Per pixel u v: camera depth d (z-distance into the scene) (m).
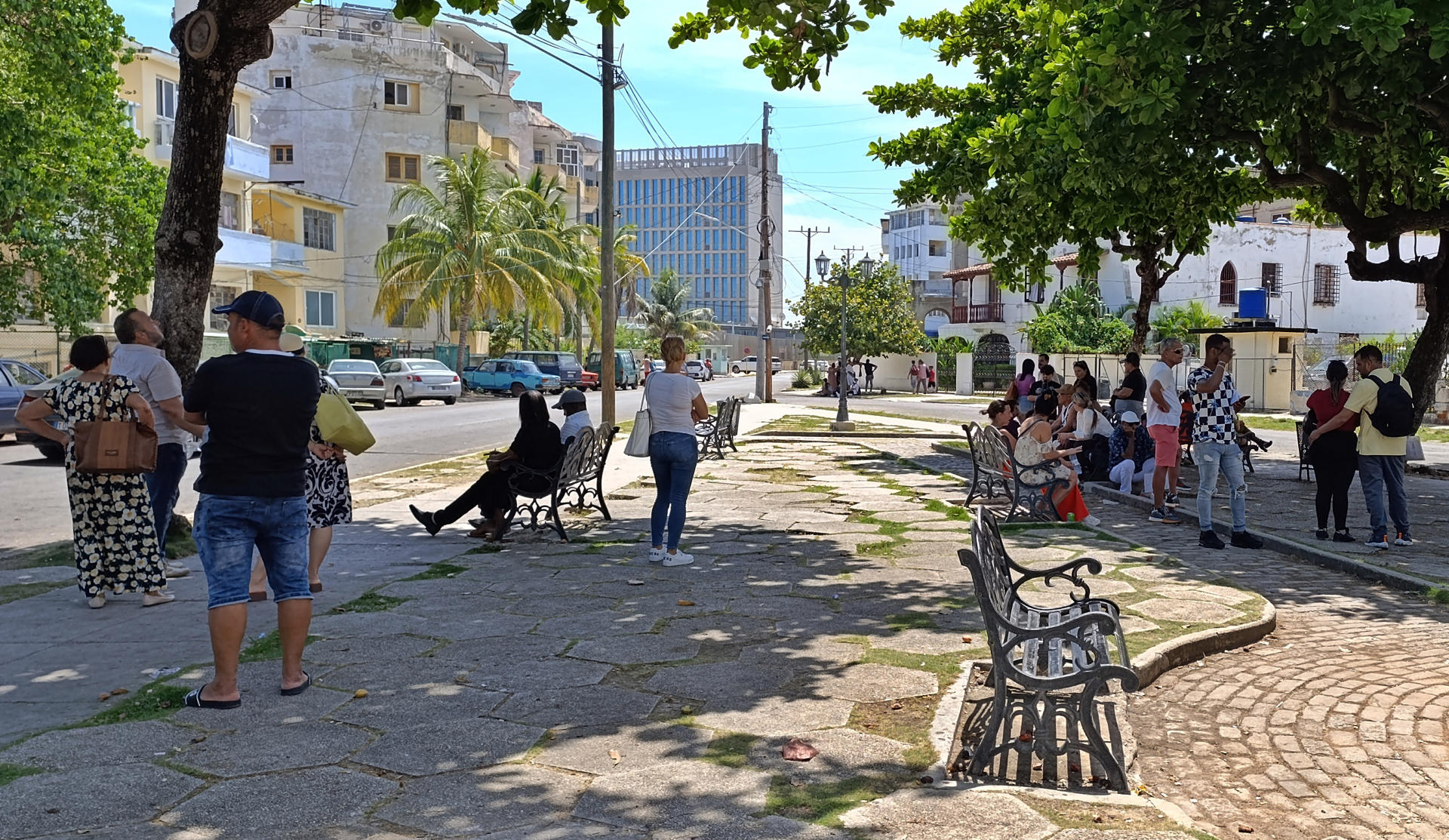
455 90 57.53
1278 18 9.54
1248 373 35.56
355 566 7.76
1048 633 3.83
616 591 6.91
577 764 3.86
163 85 35.50
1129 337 45.16
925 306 78.75
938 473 14.77
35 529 10.00
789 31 8.38
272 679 4.90
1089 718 3.76
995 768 3.93
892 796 3.56
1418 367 16.08
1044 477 10.09
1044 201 13.25
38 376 19.75
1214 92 10.52
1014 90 15.66
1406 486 13.93
